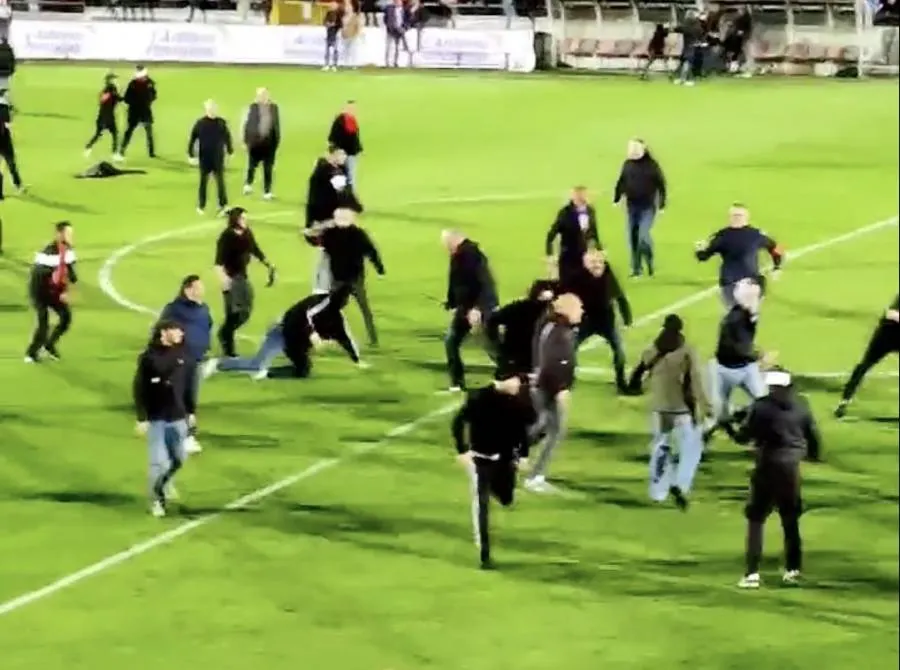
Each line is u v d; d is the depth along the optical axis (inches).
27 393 1311.5
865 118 2282.2
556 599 978.7
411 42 2869.1
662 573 1006.4
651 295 1562.5
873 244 1727.4
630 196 1594.5
